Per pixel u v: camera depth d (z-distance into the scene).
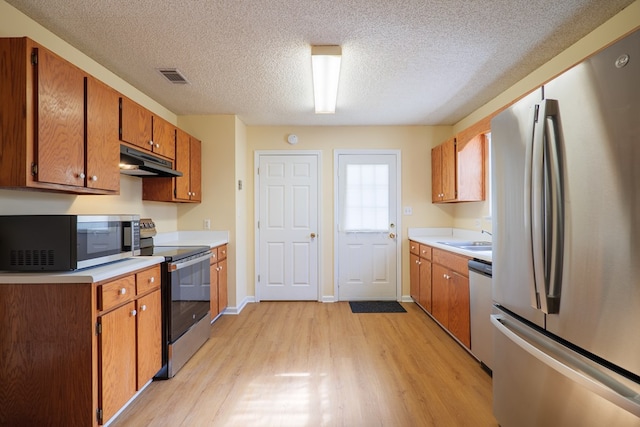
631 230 0.92
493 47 2.18
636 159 0.90
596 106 1.02
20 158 1.49
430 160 4.12
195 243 3.19
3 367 1.57
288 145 4.10
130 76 2.63
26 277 1.54
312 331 3.08
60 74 1.66
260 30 1.99
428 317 3.49
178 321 2.34
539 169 1.21
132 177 2.87
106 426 1.71
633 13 1.74
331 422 1.76
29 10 1.77
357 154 4.11
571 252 1.12
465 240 3.59
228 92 2.98
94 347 1.58
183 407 1.90
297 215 4.11
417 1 1.71
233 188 3.65
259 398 1.99
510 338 1.42
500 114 1.58
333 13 1.82
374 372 2.29
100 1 1.70
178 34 2.03
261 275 4.11
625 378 0.94
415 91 2.96
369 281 4.13
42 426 1.56
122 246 2.00
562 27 1.95
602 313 1.01
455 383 2.15
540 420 1.30
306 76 2.64
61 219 1.60
